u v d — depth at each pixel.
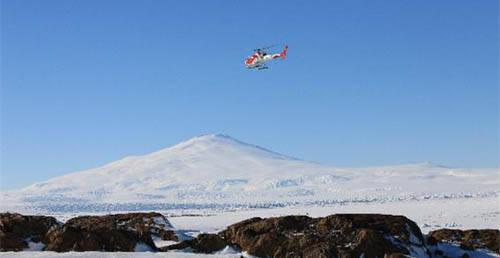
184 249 30.88
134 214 39.75
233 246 30.98
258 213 87.25
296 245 29.58
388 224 31.12
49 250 28.80
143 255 26.31
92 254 26.34
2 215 32.25
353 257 28.41
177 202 190.25
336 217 31.34
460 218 62.09
